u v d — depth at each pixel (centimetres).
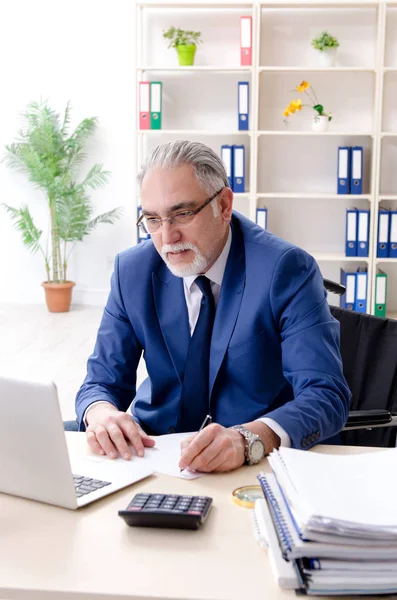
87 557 99
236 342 160
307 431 140
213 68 505
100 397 166
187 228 153
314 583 88
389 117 533
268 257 161
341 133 505
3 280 614
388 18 520
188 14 533
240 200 557
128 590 91
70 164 581
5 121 587
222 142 552
